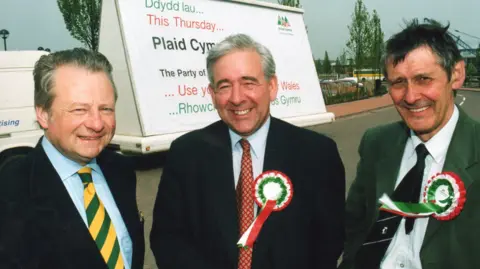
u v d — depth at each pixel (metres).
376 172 1.70
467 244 1.39
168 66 6.60
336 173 1.74
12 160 1.45
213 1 7.54
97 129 1.41
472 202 1.39
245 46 1.65
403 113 1.51
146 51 6.36
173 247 1.73
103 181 1.62
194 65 7.00
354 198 1.87
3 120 6.11
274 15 8.91
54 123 1.40
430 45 1.40
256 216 1.64
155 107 6.35
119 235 1.58
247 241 1.53
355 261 1.66
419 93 1.43
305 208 1.66
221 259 1.62
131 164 1.76
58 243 1.35
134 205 1.69
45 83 1.38
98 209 1.49
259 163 1.74
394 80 1.48
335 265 1.72
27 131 6.35
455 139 1.47
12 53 6.25
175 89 6.66
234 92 1.62
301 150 1.71
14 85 6.23
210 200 1.67
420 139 1.56
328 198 1.70
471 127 1.48
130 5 6.28
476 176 1.40
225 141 1.76
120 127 6.52
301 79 9.47
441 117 1.46
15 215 1.30
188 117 6.79
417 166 1.54
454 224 1.41
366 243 1.61
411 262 1.50
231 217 1.64
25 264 1.29
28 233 1.31
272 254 1.60
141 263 1.66
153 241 1.81
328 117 10.13
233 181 1.69
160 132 6.37
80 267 1.37
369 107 21.69
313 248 1.72
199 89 7.04
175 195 1.77
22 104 6.29
